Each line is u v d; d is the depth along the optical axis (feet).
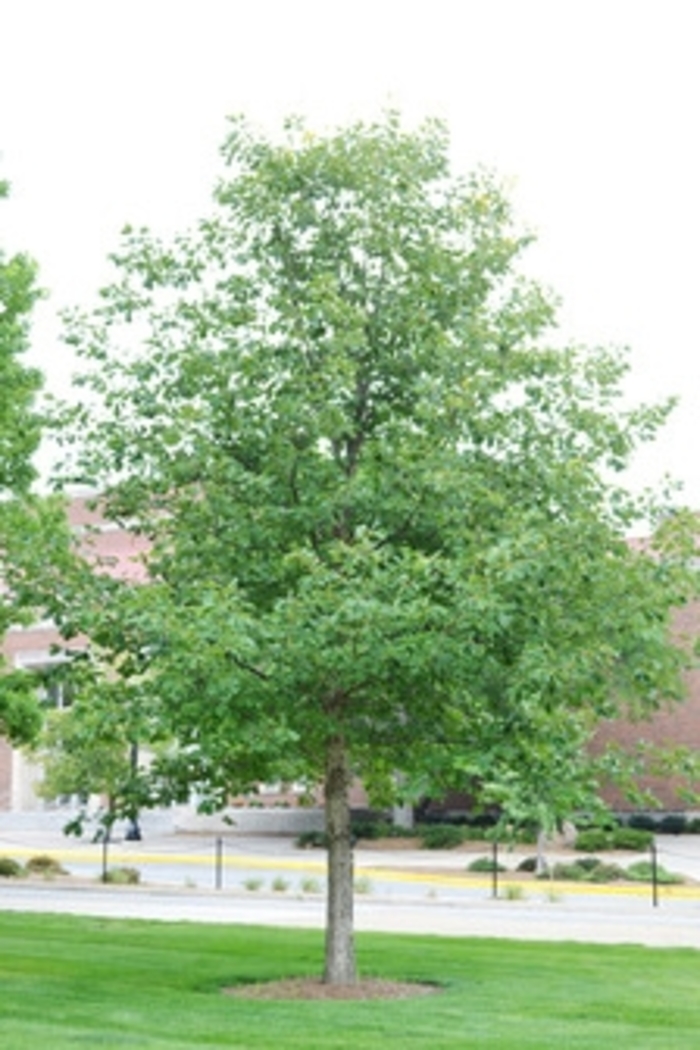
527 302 54.85
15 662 215.51
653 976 59.31
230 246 56.49
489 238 55.72
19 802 229.04
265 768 55.52
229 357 54.29
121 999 50.08
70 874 139.23
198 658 46.68
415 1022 45.57
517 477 53.11
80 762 154.71
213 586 48.47
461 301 55.57
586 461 53.98
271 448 53.78
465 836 173.47
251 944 69.41
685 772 52.19
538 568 47.26
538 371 53.98
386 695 52.47
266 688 48.52
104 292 56.03
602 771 52.65
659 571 51.26
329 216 56.08
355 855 162.61
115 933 74.38
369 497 51.78
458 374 53.67
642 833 161.07
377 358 55.31
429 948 69.00
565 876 133.39
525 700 48.67
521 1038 42.63
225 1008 48.16
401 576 47.44
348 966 55.26
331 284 52.11
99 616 51.93
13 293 78.84
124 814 56.03
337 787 55.42
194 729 51.21
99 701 51.98
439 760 52.24
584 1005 50.31
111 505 56.59
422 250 55.42
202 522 54.03
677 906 107.86
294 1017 46.24
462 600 46.88
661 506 53.52
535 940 76.07
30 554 54.75
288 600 47.62
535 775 49.96
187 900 113.19
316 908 105.40
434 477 50.03
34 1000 49.19
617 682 51.70
